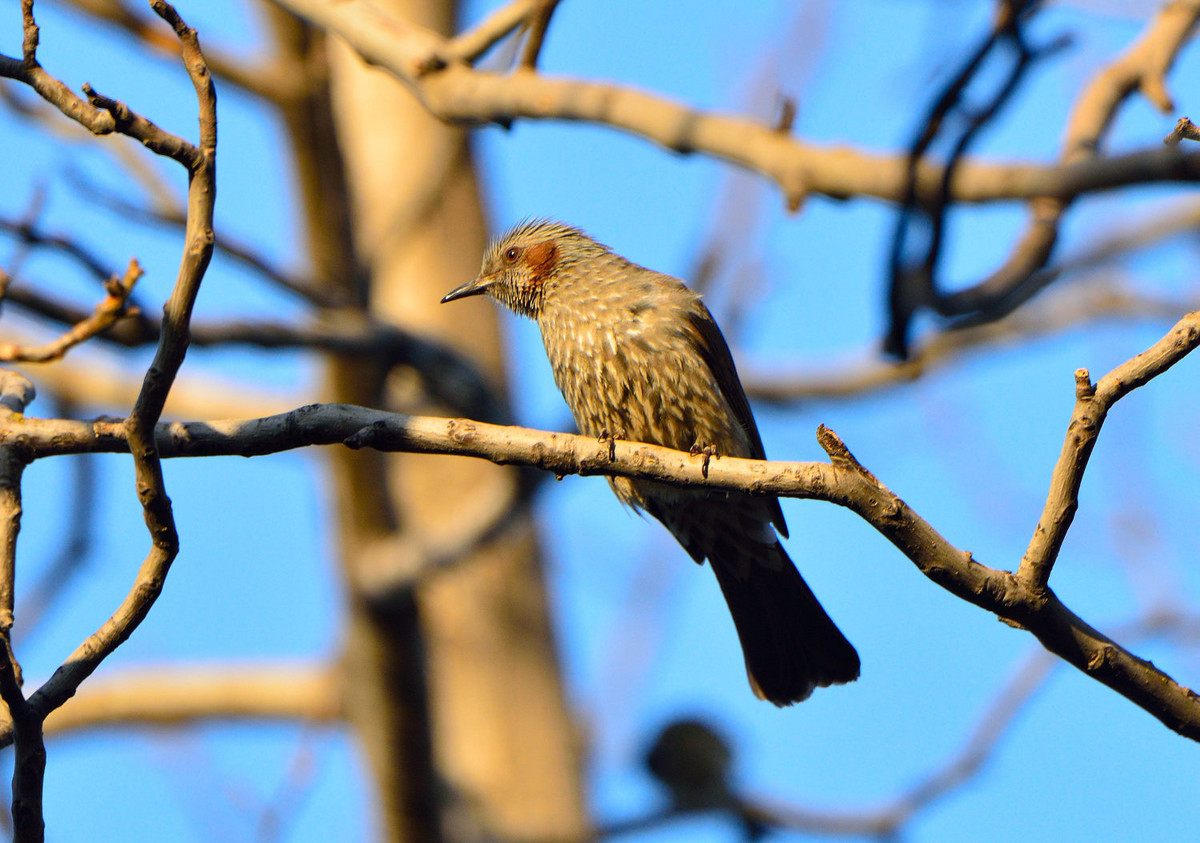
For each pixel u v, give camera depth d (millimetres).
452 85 9547
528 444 7066
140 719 16609
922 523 6496
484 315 18875
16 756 5918
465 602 18359
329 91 12609
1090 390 6199
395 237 16141
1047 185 8734
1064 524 6340
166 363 5902
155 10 5641
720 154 9461
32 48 5590
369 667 13031
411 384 15539
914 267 10016
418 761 13312
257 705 16453
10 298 10977
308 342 12531
